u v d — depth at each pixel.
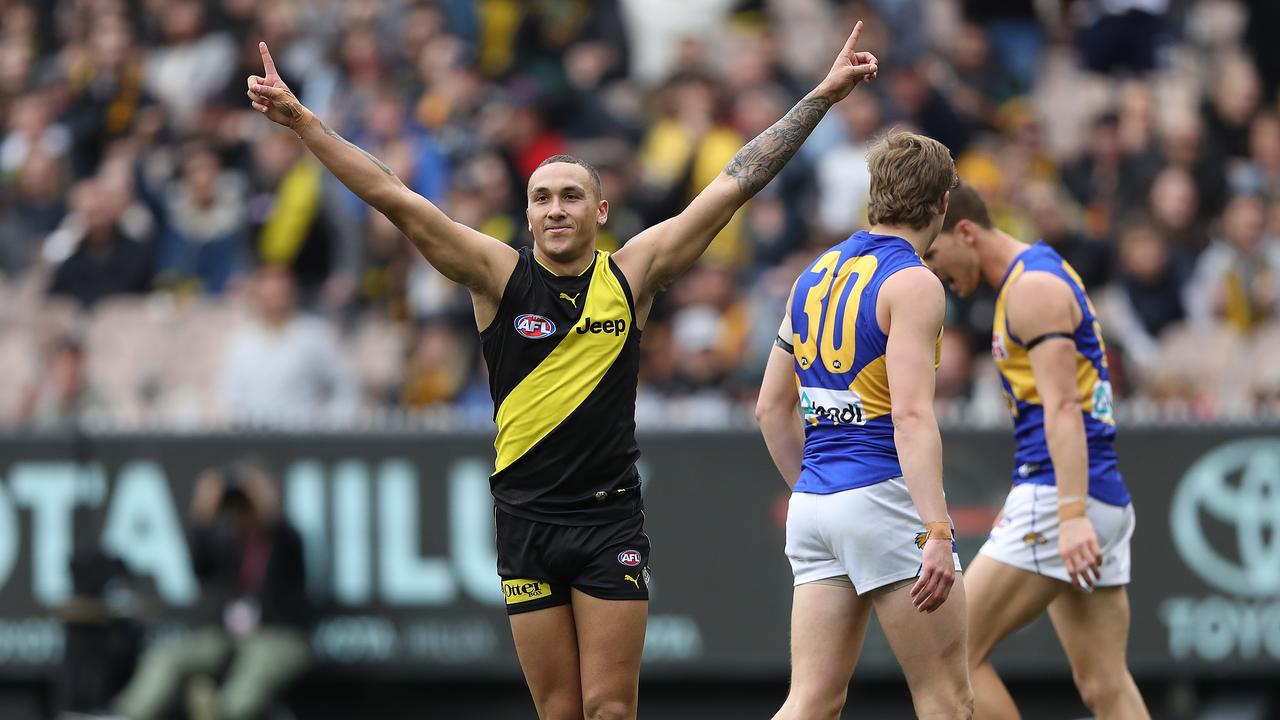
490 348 17.08
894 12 45.00
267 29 45.25
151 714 29.41
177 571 30.44
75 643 29.89
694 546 29.16
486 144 39.88
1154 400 32.66
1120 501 19.92
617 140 41.69
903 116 40.19
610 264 17.06
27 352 38.09
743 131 40.28
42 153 43.44
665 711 29.61
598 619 16.89
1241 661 28.45
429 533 29.89
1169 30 45.56
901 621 16.88
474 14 44.38
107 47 45.81
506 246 17.06
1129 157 40.03
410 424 30.16
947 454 28.92
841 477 17.05
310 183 39.16
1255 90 44.12
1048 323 19.25
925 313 16.56
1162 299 35.66
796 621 17.53
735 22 45.75
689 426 29.25
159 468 30.56
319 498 30.11
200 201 40.94
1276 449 28.56
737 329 35.03
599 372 16.86
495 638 29.69
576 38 44.53
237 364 34.84
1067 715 28.83
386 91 42.03
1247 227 37.53
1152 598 28.62
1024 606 19.94
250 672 29.27
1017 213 37.56
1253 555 28.53
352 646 29.89
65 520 30.67
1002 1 46.56
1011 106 43.69
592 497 16.94
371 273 38.16
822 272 17.48
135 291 39.78
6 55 47.34
